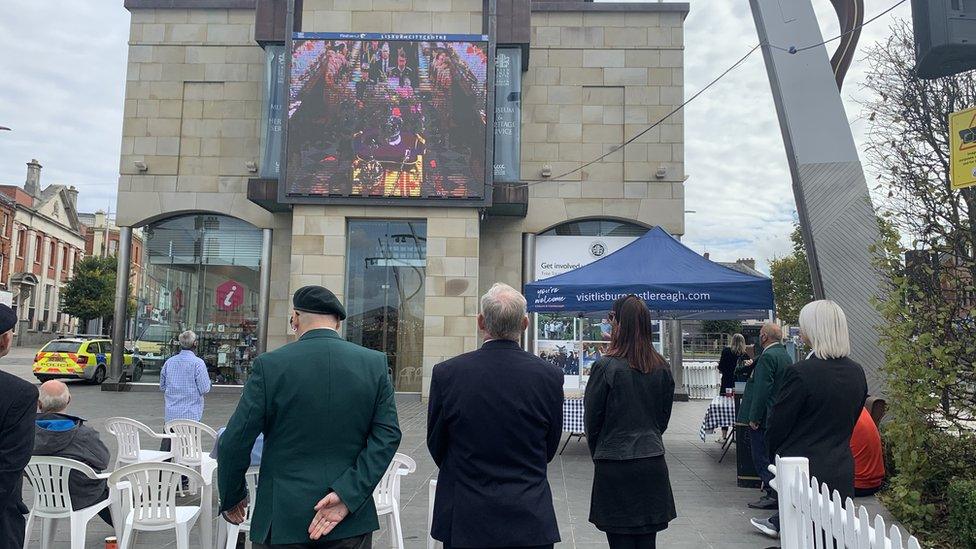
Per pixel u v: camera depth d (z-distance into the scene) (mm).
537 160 19391
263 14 18344
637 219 19109
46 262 56594
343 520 2955
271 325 19359
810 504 3543
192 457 7336
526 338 18734
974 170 4699
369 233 18094
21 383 3240
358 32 17922
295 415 2998
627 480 3967
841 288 8359
